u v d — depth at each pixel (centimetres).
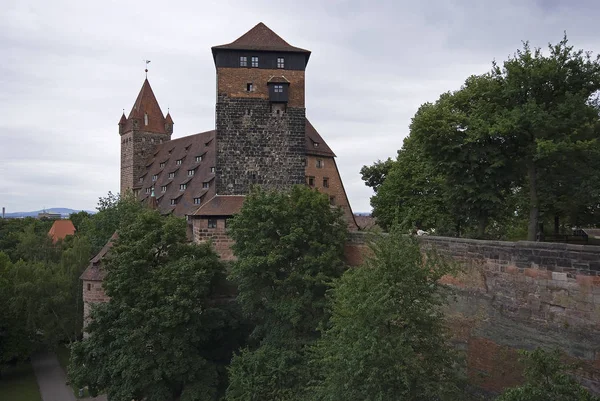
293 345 3078
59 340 5638
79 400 4425
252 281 3325
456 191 3306
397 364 1594
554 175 3039
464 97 3303
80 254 5759
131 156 8281
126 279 3341
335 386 1795
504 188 3391
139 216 3791
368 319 1716
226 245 4400
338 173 6250
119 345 3425
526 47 2945
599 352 1795
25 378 5081
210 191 5322
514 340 2148
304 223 3288
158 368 3269
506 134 2881
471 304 2381
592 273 1830
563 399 1294
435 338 1727
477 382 2316
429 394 1622
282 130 4578
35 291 5150
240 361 3150
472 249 2375
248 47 4528
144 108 8419
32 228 9612
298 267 3234
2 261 6034
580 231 5006
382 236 2078
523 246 2116
